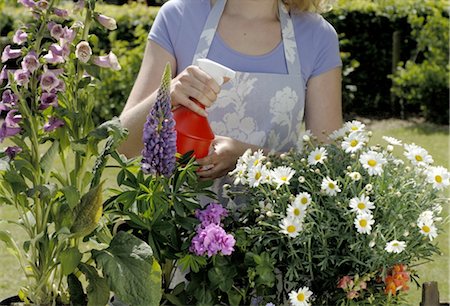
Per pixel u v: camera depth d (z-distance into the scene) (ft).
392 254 6.09
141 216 6.08
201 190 6.26
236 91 7.50
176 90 6.56
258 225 6.30
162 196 5.98
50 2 5.77
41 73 5.84
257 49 7.61
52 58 5.75
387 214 6.11
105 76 24.94
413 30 27.43
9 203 6.19
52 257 6.02
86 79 5.98
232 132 7.57
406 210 6.13
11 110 5.90
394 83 27.86
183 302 6.16
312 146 6.52
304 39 7.72
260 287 6.15
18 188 5.90
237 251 6.24
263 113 7.57
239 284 6.25
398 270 6.03
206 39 7.57
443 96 26.81
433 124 26.76
